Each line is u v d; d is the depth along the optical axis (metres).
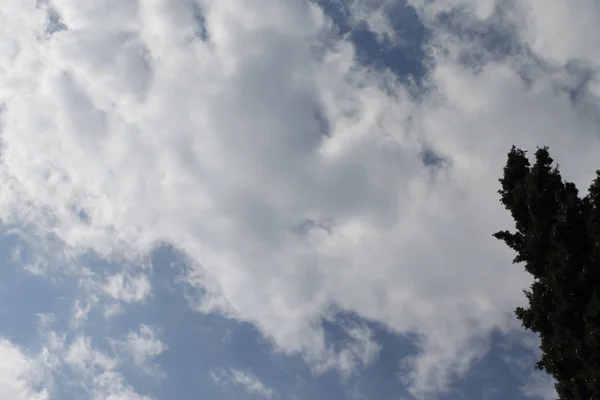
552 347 22.64
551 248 23.67
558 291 22.16
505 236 26.08
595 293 21.23
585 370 20.86
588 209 23.42
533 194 24.45
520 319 24.59
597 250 22.08
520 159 26.59
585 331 21.28
